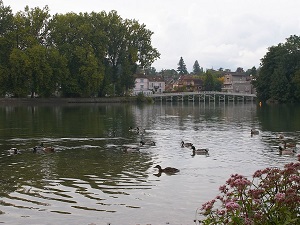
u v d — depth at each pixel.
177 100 155.62
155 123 60.97
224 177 24.59
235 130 50.91
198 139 42.28
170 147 36.59
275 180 11.80
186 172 26.00
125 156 31.92
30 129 51.19
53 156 31.88
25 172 26.08
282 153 32.66
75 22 124.75
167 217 17.72
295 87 126.62
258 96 140.50
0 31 114.06
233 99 149.00
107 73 131.75
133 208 18.89
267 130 50.44
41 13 118.62
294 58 129.62
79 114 78.44
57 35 120.88
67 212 18.36
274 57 133.50
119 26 133.25
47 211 18.47
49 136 44.28
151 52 138.00
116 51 134.88
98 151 34.34
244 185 11.14
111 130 50.59
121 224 16.92
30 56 109.25
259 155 32.12
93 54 120.94
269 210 10.95
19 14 116.19
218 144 38.47
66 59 116.56
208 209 11.64
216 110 96.50
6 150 34.81
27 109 92.75
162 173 25.72
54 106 107.50
